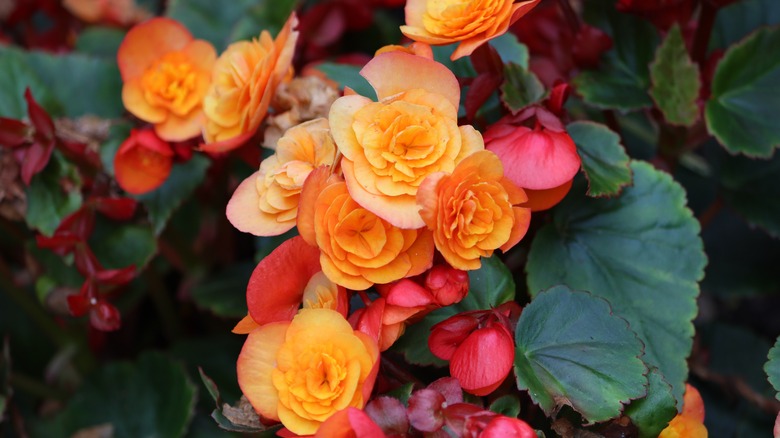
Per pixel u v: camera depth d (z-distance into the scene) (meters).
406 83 0.57
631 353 0.57
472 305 0.60
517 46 0.66
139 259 0.71
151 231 0.71
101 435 0.74
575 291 0.59
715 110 0.67
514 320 0.59
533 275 0.63
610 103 0.67
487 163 0.55
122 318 0.78
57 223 0.69
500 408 0.56
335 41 0.78
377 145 0.56
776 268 0.75
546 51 0.76
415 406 0.54
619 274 0.63
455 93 0.57
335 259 0.55
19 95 0.75
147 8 0.88
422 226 0.55
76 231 0.68
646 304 0.62
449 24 0.59
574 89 0.68
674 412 0.57
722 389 0.71
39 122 0.67
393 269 0.56
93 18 0.83
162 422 0.73
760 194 0.72
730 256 0.76
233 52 0.64
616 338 0.58
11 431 0.76
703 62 0.69
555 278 0.63
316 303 0.57
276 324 0.56
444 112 0.56
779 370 0.58
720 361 0.73
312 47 0.77
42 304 0.74
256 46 0.63
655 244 0.63
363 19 0.79
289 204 0.58
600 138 0.62
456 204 0.55
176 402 0.73
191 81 0.65
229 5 0.79
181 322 0.79
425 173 0.56
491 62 0.62
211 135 0.64
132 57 0.66
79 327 0.76
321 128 0.59
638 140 0.78
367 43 0.82
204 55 0.66
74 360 0.78
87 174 0.71
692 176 0.77
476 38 0.59
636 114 0.77
